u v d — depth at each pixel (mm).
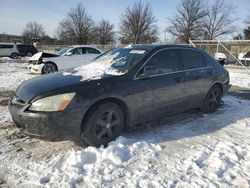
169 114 5730
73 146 4699
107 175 3787
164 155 4410
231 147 4695
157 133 5359
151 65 5293
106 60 5719
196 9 52969
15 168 4008
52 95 4270
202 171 3939
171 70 5664
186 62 6047
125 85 4820
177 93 5703
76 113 4301
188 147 4738
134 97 4922
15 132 5367
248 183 3664
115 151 4328
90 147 4492
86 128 4453
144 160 4211
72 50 15336
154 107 5305
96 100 4469
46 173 3848
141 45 5895
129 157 4289
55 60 14609
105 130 4660
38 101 4266
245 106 7594
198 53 6461
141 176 3770
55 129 4203
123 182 3641
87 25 64438
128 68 5098
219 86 6945
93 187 3535
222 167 4043
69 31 64812
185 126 5812
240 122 6125
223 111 7023
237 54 21500
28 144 4836
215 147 4734
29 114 4230
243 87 11125
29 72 15695
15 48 35500
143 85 5051
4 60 29031
